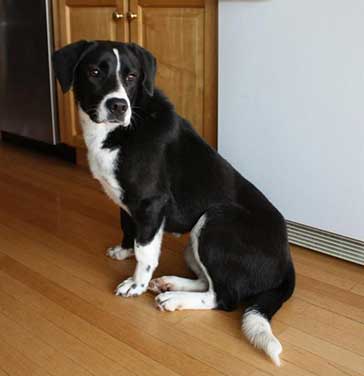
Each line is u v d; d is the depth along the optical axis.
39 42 3.17
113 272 2.04
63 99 3.21
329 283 1.97
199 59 2.46
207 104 2.49
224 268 1.73
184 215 1.85
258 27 2.12
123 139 1.76
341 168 2.06
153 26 2.59
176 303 1.76
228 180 1.84
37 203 2.72
